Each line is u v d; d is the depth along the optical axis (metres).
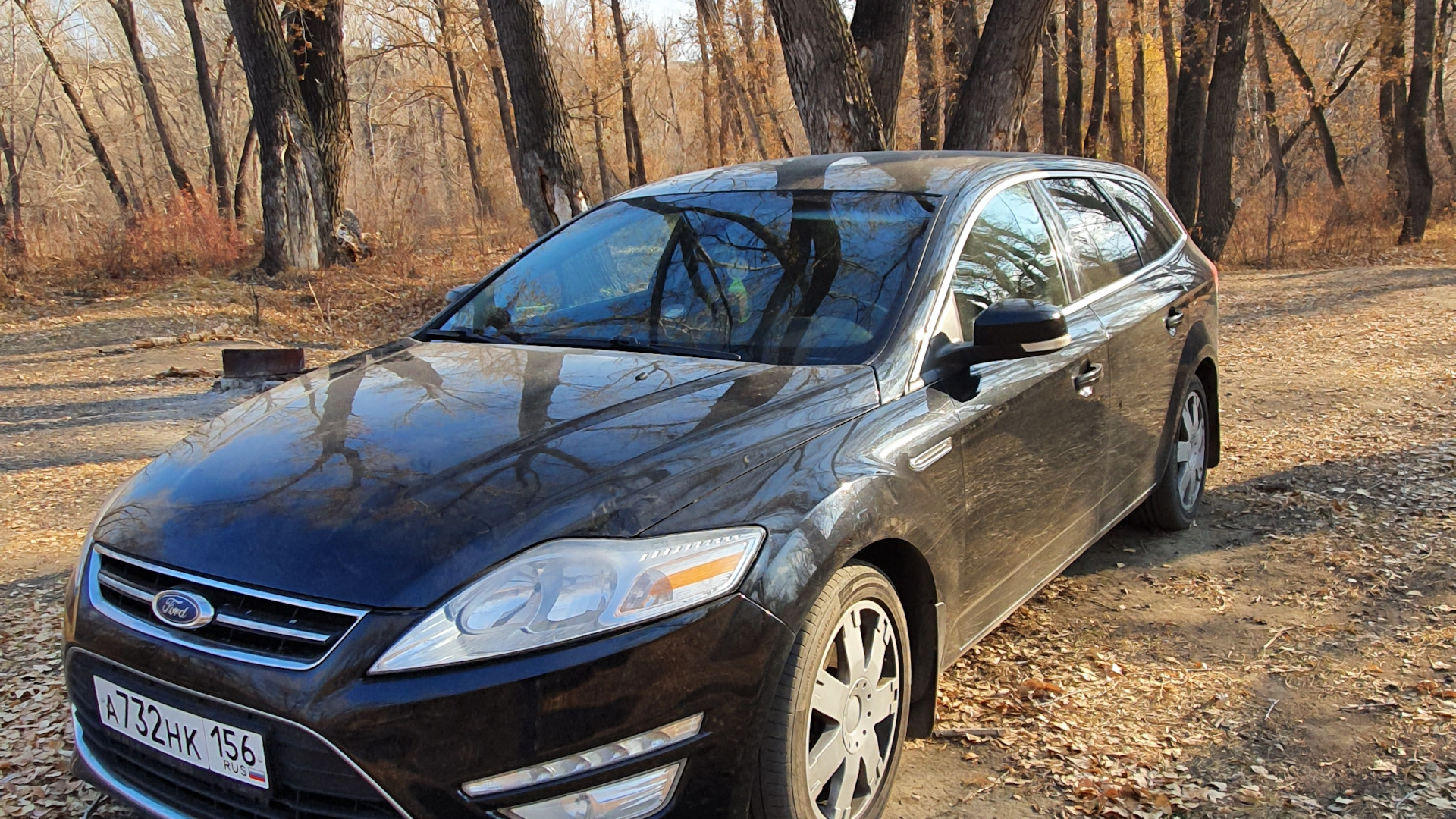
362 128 46.41
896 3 10.10
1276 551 4.68
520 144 14.05
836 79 8.98
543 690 2.00
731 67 26.31
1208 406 5.17
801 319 3.09
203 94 29.20
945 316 3.11
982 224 3.47
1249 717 3.26
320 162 19.70
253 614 2.11
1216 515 5.21
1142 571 4.51
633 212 3.89
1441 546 4.58
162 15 40.47
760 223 3.54
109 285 18.45
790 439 2.54
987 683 3.52
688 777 2.13
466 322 3.61
